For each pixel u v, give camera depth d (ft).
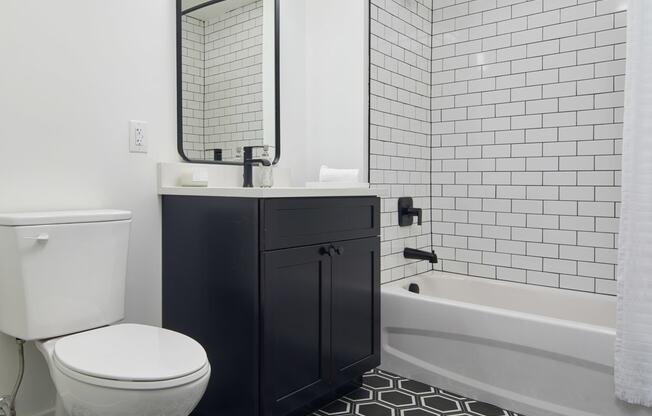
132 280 6.05
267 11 7.52
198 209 5.72
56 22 5.27
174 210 6.06
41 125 5.19
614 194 7.36
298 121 8.16
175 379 3.76
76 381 3.77
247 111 7.28
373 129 7.89
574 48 7.70
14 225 4.45
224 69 6.97
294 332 5.42
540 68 8.05
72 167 5.45
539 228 8.14
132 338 4.58
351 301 6.26
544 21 8.00
